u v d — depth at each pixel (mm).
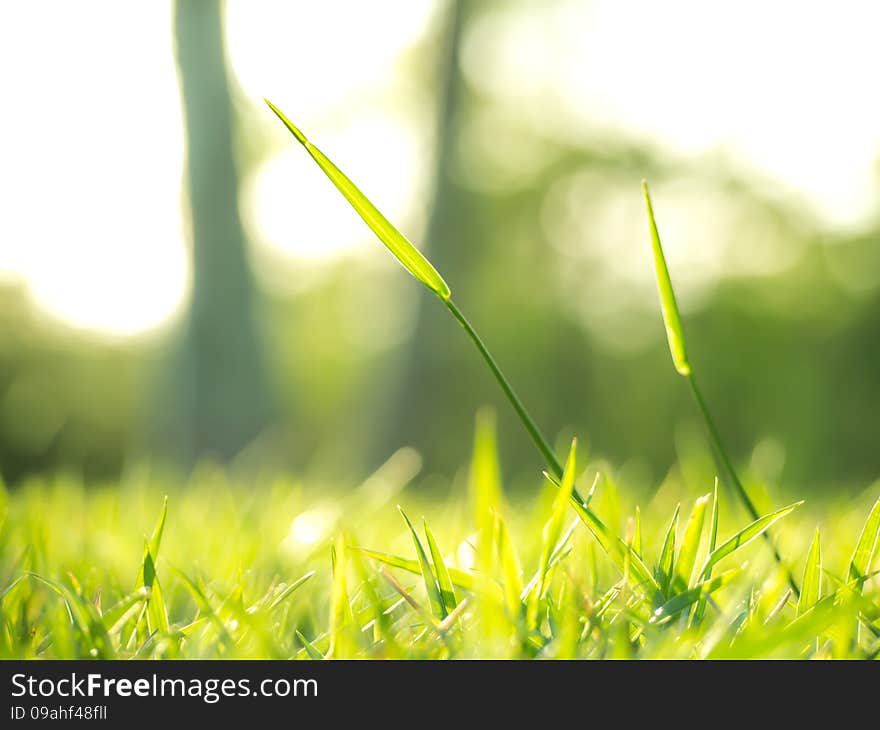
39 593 1274
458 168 17844
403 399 17062
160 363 13578
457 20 17859
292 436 13156
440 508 3773
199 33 12961
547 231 26203
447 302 1102
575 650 938
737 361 29438
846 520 2539
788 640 777
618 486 3236
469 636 954
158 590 1090
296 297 32594
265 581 1640
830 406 27594
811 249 28469
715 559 1133
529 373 28984
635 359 29922
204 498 3604
